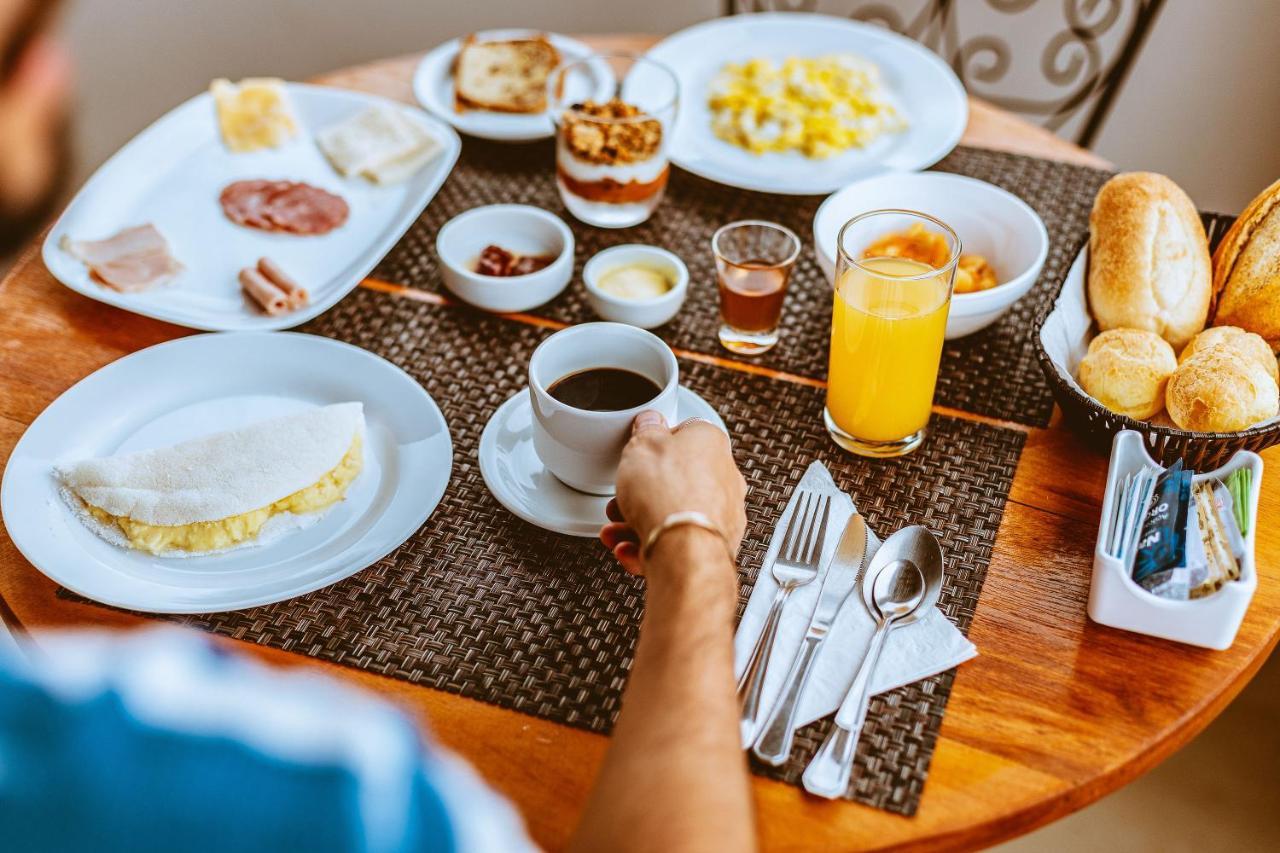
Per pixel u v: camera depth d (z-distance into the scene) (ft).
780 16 5.99
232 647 3.02
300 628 3.08
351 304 4.36
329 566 3.21
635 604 3.15
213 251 4.62
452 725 2.82
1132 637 3.04
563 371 3.48
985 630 3.06
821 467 3.56
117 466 3.36
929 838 2.56
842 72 5.48
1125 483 3.27
